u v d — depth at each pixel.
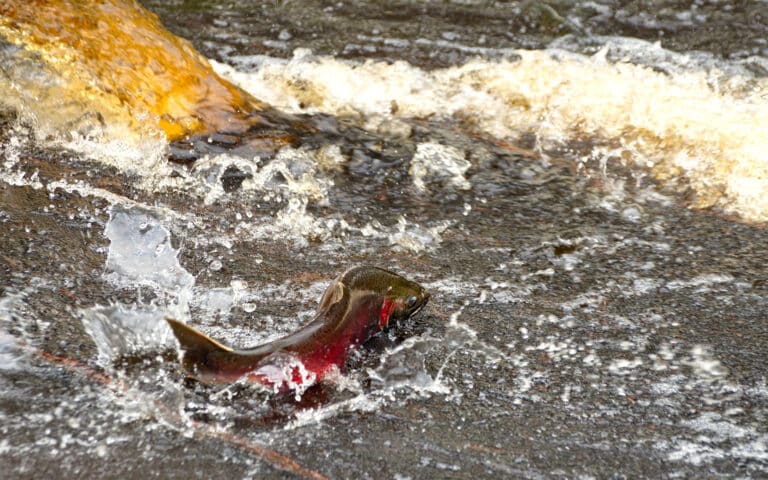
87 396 6.86
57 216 9.67
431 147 12.35
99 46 11.75
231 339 7.70
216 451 6.42
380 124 13.09
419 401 7.09
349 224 10.19
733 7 18.83
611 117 13.50
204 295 8.44
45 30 11.57
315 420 6.79
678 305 8.74
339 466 6.35
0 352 7.27
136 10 12.46
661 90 14.44
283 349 7.02
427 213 10.59
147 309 8.09
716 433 6.88
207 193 10.62
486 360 7.66
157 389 6.99
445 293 8.73
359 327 7.61
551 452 6.59
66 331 7.65
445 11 18.73
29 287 8.28
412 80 14.83
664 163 12.17
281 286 8.71
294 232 9.91
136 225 9.69
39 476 6.07
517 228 10.33
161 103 11.70
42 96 11.45
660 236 10.26
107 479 6.11
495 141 12.78
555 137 12.95
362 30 17.58
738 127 13.02
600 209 10.91
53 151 11.12
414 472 6.32
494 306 8.55
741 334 8.27
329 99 13.91
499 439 6.71
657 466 6.48
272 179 11.04
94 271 8.69
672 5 18.94
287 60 15.85
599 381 7.47
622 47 17.05
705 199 11.27
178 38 12.59
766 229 10.55
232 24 17.56
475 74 15.12
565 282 9.09
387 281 7.97
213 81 12.35
